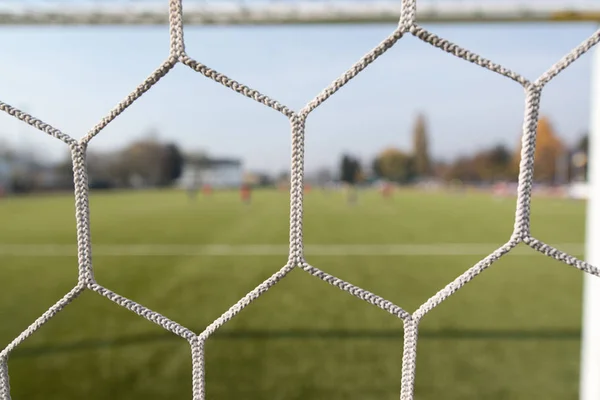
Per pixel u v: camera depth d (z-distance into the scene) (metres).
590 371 1.36
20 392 1.83
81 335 2.44
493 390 1.85
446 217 9.62
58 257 5.04
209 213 10.52
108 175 28.48
